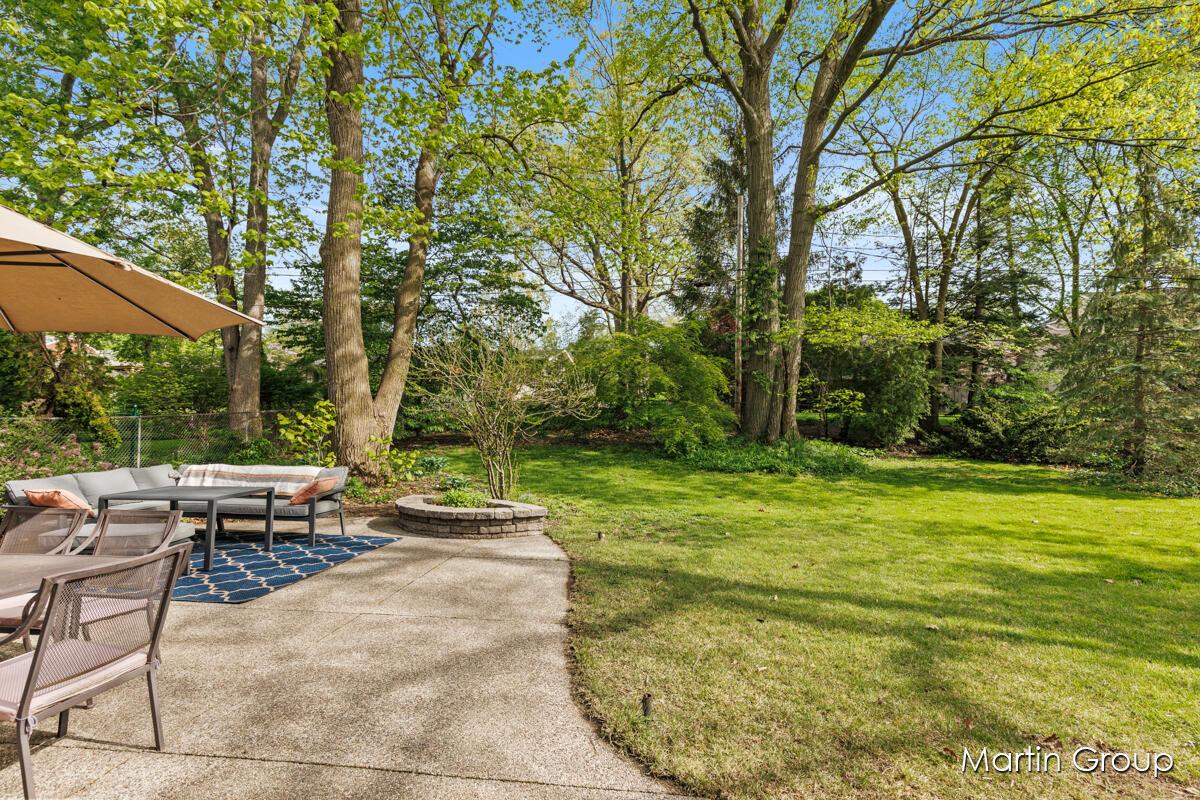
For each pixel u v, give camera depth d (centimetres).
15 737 276
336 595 509
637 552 680
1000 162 1591
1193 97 1311
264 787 244
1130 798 249
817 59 1745
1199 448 1274
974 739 292
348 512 911
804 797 245
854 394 1983
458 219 1442
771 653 392
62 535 400
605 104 2059
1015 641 425
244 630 423
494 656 383
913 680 356
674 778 257
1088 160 1814
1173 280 1334
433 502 827
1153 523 927
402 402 1772
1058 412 1581
